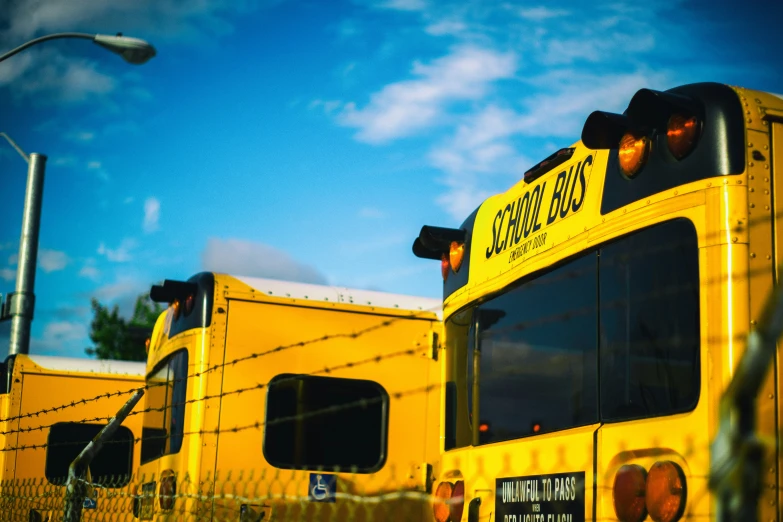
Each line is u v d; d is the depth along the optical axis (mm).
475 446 4617
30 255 13727
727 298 2910
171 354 7004
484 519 4402
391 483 6688
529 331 4211
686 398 3064
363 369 6820
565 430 3799
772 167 2982
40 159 13953
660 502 3021
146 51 9578
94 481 9719
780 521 2656
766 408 2727
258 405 6504
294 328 6715
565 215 3969
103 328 24500
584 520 3559
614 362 3506
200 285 6652
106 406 10281
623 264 3506
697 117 3105
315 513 6445
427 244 5184
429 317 7074
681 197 3154
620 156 3465
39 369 10141
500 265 4570
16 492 9734
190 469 6285
